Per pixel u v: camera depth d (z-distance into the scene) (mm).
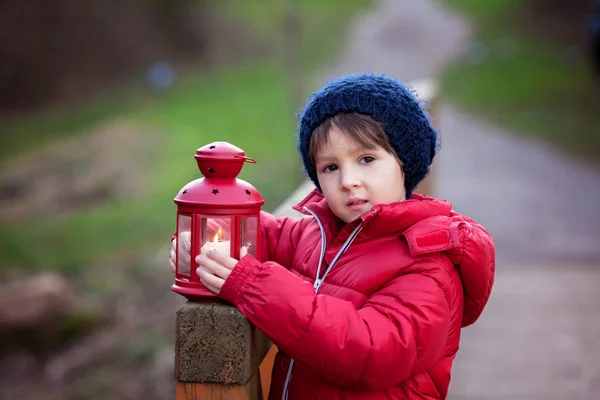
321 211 1960
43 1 24875
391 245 1788
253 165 12406
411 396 1733
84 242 9469
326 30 28031
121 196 11742
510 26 28453
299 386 1775
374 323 1604
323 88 1878
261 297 1535
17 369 6559
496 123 16141
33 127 18359
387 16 30094
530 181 10422
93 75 23734
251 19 28797
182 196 1574
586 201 9094
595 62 18375
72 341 6922
